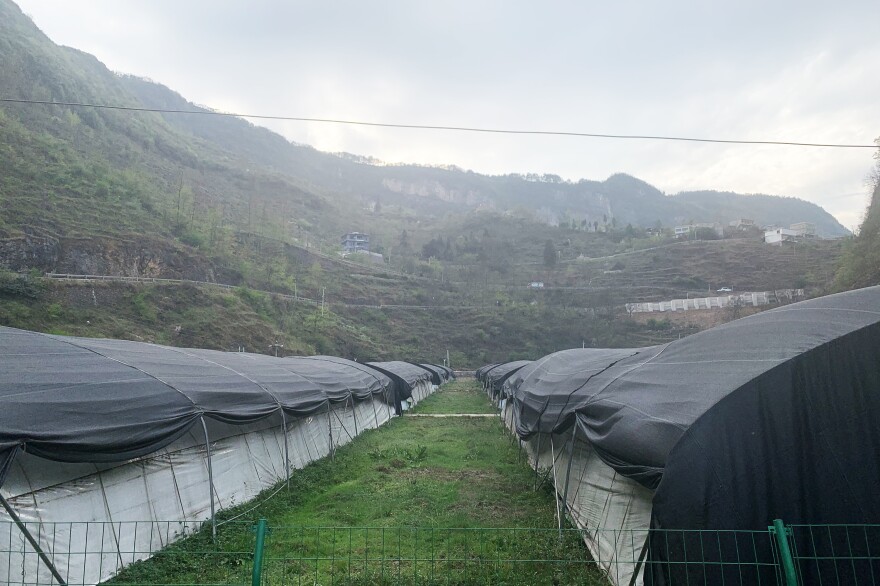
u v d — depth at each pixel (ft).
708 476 17.03
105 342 35.91
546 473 38.78
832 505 16.60
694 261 311.06
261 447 40.22
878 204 158.30
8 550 20.15
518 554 25.53
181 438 31.73
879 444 16.80
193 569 24.09
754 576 16.08
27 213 164.66
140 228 193.98
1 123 205.46
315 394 49.29
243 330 171.42
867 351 17.58
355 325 237.25
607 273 317.42
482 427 73.26
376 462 49.24
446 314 268.00
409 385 97.91
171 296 167.43
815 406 17.56
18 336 30.30
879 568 15.75
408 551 26.40
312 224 439.63
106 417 24.91
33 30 428.15
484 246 394.93
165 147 395.96
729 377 19.43
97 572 23.09
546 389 39.70
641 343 226.79
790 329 20.13
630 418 21.79
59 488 23.09
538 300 282.97
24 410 22.12
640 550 21.39
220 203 333.01
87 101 337.52
